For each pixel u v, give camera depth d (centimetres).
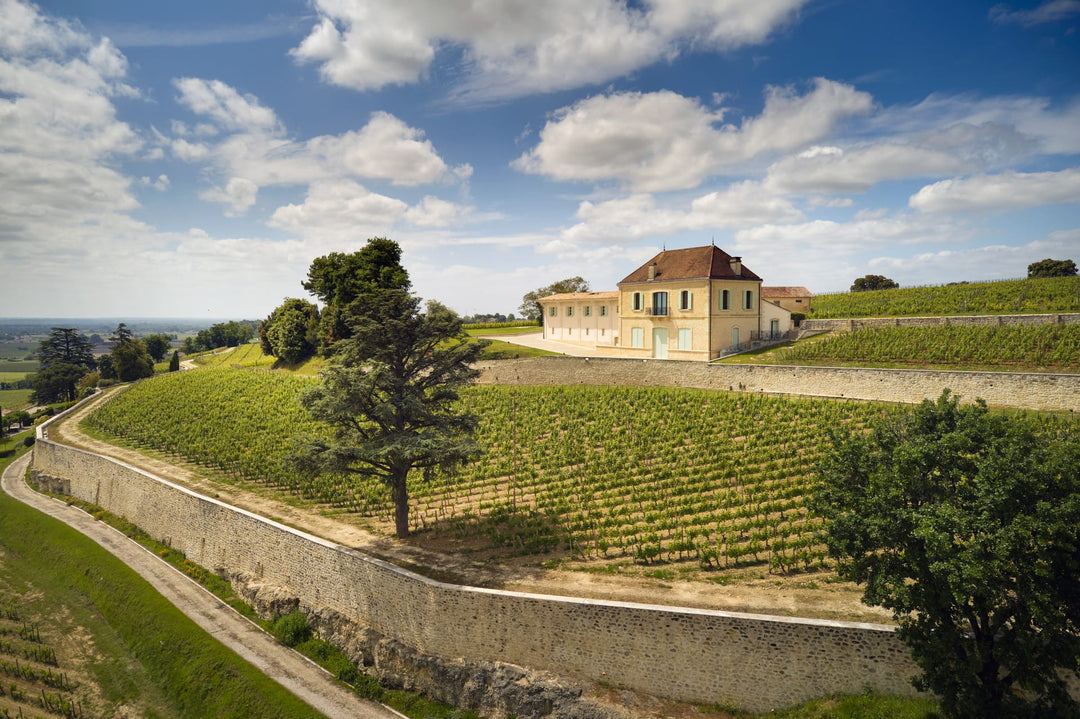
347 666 2506
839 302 7900
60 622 3141
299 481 3747
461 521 3072
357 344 2841
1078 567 1452
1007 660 1538
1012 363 4034
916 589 1603
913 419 1856
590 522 2848
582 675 2139
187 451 4562
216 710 2370
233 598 3103
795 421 3712
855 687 1831
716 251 5528
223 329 16225
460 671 2284
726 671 1966
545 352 6369
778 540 2512
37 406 12050
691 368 4862
